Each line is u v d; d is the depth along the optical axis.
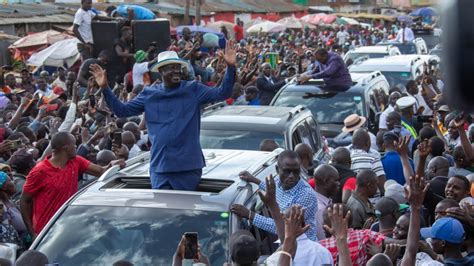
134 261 6.25
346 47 39.66
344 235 5.42
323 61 14.92
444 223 6.16
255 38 42.19
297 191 6.96
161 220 6.47
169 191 6.85
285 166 6.91
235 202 6.58
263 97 16.20
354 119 13.52
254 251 5.14
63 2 44.56
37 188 7.81
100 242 6.42
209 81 17.25
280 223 5.91
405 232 6.60
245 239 5.17
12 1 42.91
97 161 9.49
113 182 7.30
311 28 53.47
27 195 7.85
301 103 14.76
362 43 46.81
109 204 6.69
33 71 28.16
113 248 6.37
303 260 5.77
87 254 6.35
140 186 7.37
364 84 15.15
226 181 7.11
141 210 6.59
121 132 11.12
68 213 6.69
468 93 1.94
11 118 13.53
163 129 7.05
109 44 18.52
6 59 31.72
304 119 11.50
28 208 7.89
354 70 20.41
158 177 7.09
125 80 17.58
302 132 11.14
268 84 16.20
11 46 31.42
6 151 9.61
